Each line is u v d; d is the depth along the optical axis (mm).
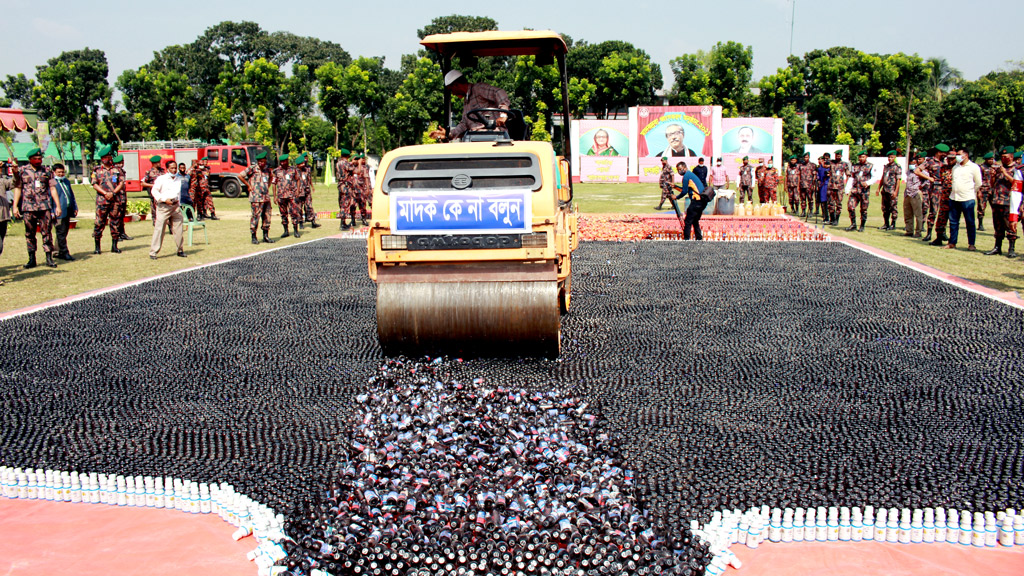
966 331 6301
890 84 55094
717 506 3309
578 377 5156
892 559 3088
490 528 3066
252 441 4141
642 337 6242
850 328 6453
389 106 51656
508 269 5422
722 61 54438
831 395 4711
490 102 7254
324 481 3627
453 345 5566
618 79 58094
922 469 3621
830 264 10086
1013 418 4273
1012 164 10914
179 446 4090
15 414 4613
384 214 5367
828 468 3643
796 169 19844
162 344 6270
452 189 5324
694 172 13945
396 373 5309
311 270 10289
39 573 3080
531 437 3939
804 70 63656
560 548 2955
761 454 3811
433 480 3447
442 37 6934
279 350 6039
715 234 13875
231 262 11117
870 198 26078
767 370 5258
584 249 12055
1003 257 10961
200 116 59938
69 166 62344
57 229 11695
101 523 3504
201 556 3199
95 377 5359
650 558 2865
